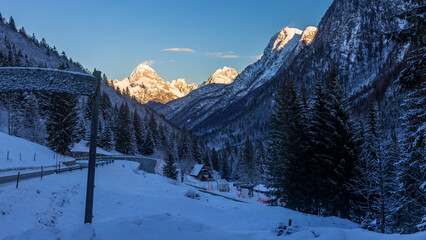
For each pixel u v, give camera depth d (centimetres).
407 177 1744
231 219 1781
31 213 1292
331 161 2508
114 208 1859
